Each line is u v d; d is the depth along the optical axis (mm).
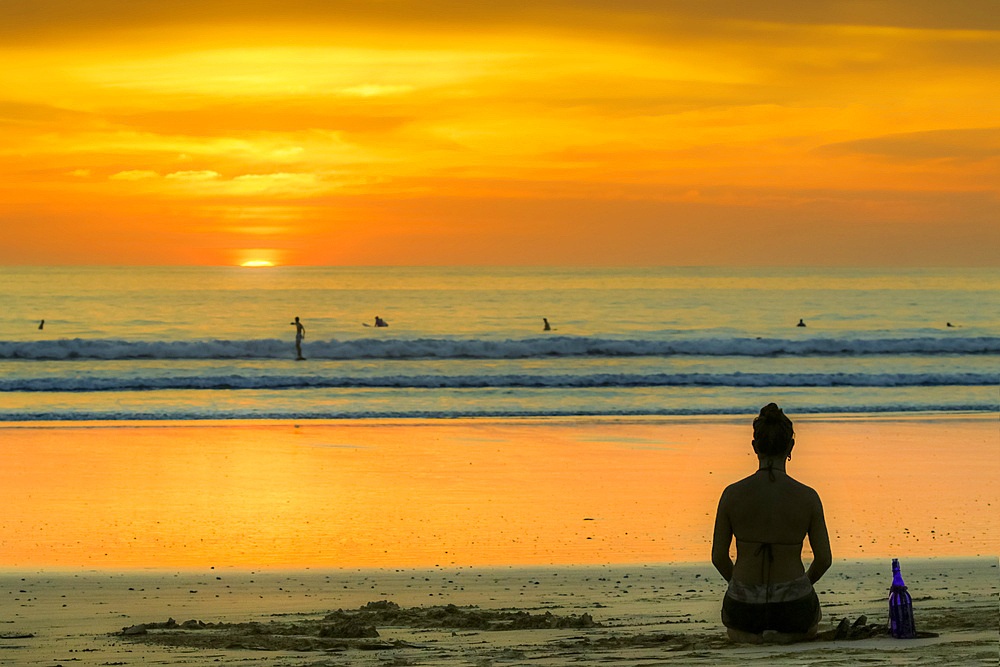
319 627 8219
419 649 7004
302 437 22875
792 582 5570
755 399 31188
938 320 80062
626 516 14633
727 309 94000
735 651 5477
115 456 19875
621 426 25094
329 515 14516
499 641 7355
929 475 18047
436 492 16375
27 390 33281
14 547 12367
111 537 13008
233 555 12086
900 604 5922
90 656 6887
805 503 5547
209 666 6418
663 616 8766
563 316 84000
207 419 26375
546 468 18797
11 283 145875
